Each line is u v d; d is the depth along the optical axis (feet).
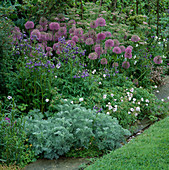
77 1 27.96
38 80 15.33
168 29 28.58
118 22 25.39
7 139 10.77
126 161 10.32
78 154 12.43
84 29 22.44
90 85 16.15
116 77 18.44
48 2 22.11
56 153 12.19
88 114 13.58
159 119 16.57
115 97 16.37
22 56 15.80
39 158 12.08
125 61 19.30
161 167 9.80
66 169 11.24
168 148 11.08
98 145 12.65
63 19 22.20
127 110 15.83
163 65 23.95
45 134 12.33
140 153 10.77
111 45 18.52
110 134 12.80
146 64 20.47
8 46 14.61
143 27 23.91
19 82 15.21
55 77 15.61
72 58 16.72
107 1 29.68
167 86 21.49
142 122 16.17
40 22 20.83
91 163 11.73
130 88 17.56
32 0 22.40
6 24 15.05
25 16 23.02
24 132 11.60
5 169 10.17
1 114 12.22
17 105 14.89
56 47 17.37
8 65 15.70
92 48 20.10
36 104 14.96
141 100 16.38
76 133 12.44
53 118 13.91
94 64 19.75
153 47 23.30
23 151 11.97
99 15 23.08
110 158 10.80
